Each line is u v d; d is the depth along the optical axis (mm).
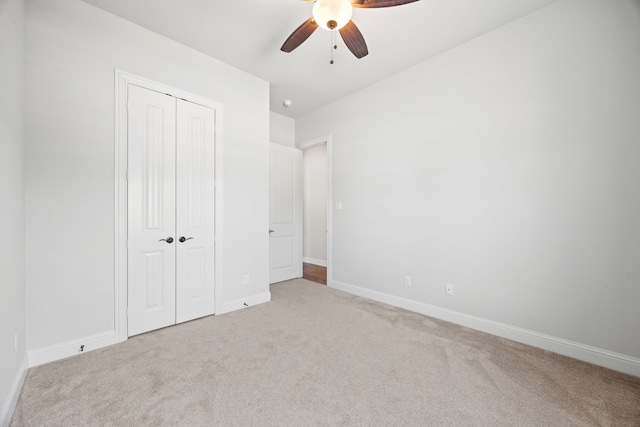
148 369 1767
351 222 3523
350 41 1929
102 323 2062
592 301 1883
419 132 2814
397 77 3008
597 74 1857
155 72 2344
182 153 2512
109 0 1966
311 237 5672
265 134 3188
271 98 3676
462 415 1383
